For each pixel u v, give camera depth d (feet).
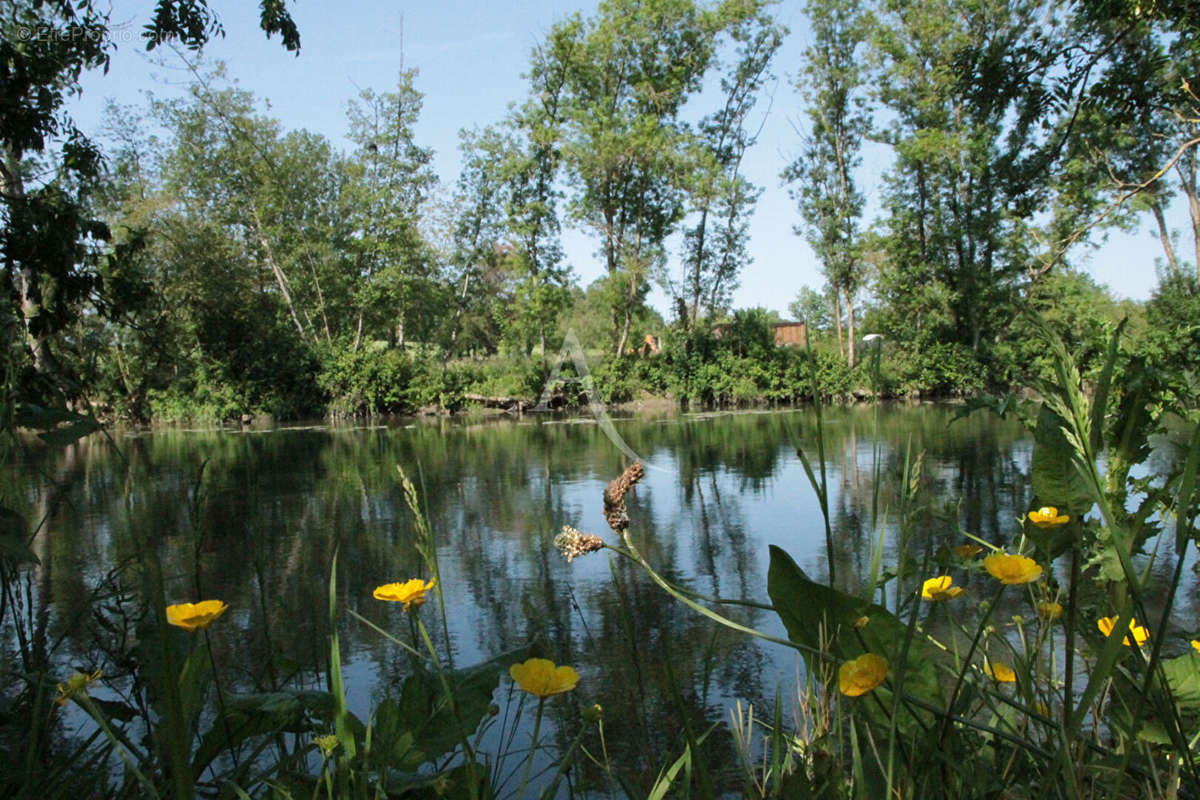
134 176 95.91
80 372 16.80
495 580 18.75
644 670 12.15
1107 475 4.53
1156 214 90.74
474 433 68.49
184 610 4.07
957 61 27.61
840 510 25.90
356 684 11.76
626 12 103.55
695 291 110.63
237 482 37.29
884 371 98.94
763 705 10.52
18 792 4.75
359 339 108.47
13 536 6.48
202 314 90.84
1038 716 3.85
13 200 21.99
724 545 21.67
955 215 100.89
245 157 104.06
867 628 4.23
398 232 104.63
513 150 107.45
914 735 4.02
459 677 5.16
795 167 110.32
